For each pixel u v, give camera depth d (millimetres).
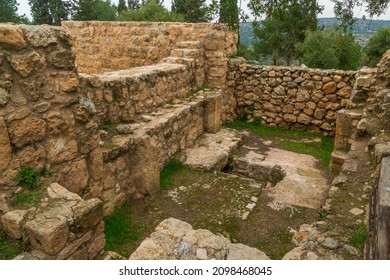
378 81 6566
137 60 9055
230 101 9094
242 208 4719
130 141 4707
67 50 3418
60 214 2865
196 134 7109
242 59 9516
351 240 3213
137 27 8859
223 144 6906
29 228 2715
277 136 8328
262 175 6324
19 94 3039
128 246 3895
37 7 26203
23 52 3021
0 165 2928
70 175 3613
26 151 3137
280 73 8648
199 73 8188
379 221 2254
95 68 9609
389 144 4738
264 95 8969
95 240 3145
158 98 6387
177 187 5234
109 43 9258
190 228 3354
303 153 7164
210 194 5066
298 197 5062
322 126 8461
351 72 7910
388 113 5520
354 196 4039
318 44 15570
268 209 4730
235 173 6555
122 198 4668
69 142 3561
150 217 4496
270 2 6398
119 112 5309
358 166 4746
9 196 3021
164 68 6680
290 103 8703
